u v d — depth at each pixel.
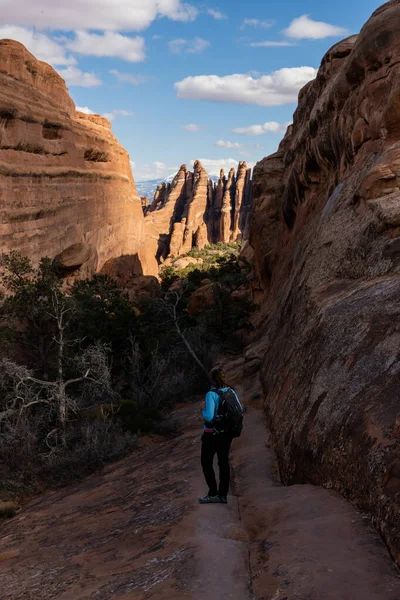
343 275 10.59
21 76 42.28
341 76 17.58
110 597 3.74
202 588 3.50
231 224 165.00
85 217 53.84
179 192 168.88
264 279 39.28
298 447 6.48
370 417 4.79
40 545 6.64
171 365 25.91
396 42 13.27
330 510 4.50
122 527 5.97
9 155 36.47
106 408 19.86
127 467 11.55
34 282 24.94
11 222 35.66
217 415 5.75
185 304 43.88
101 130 67.31
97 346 19.33
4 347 22.80
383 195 10.63
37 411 18.94
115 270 62.31
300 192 26.67
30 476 14.96
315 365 7.70
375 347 6.03
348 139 16.33
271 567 3.68
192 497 6.17
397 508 3.61
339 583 3.17
